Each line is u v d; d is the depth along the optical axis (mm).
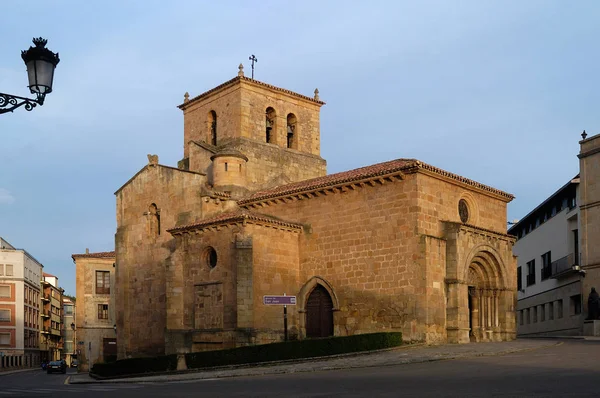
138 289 47500
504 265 39625
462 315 35219
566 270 53125
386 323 35312
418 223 34750
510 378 17656
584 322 48438
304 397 15148
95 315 66688
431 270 34469
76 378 44781
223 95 48875
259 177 46938
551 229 59688
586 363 21125
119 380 32938
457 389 15516
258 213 41969
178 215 44594
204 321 38344
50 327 123750
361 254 37062
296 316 39125
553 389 14547
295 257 39875
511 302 39844
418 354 28359
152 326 46094
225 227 38031
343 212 38250
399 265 35219
